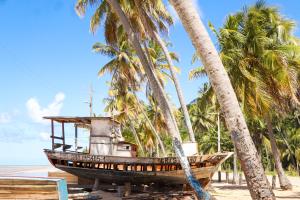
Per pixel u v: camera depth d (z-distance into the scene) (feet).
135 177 57.06
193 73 83.10
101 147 59.16
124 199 51.42
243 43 68.74
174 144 45.42
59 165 61.57
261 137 130.21
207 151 165.37
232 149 156.87
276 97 66.54
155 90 47.11
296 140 159.43
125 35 81.00
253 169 27.35
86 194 54.85
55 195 34.37
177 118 124.77
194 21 30.32
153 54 94.89
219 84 29.01
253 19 68.74
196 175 53.47
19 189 35.12
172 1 31.19
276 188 81.87
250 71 66.64
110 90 117.70
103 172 58.23
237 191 73.31
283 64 63.52
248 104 65.77
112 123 60.39
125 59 90.84
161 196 53.36
